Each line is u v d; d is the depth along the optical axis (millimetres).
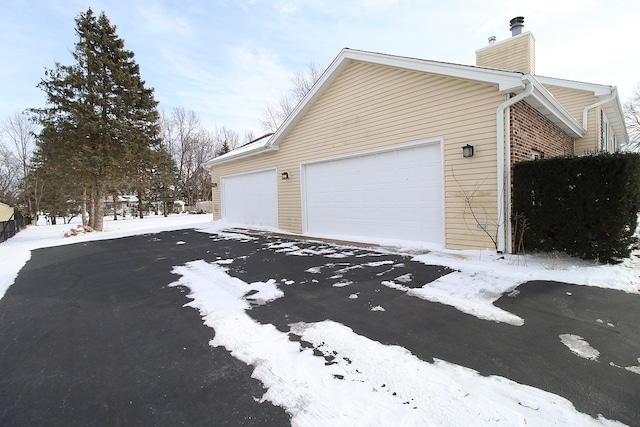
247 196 12648
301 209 9883
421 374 2201
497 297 3660
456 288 4031
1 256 8523
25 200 30016
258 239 9273
